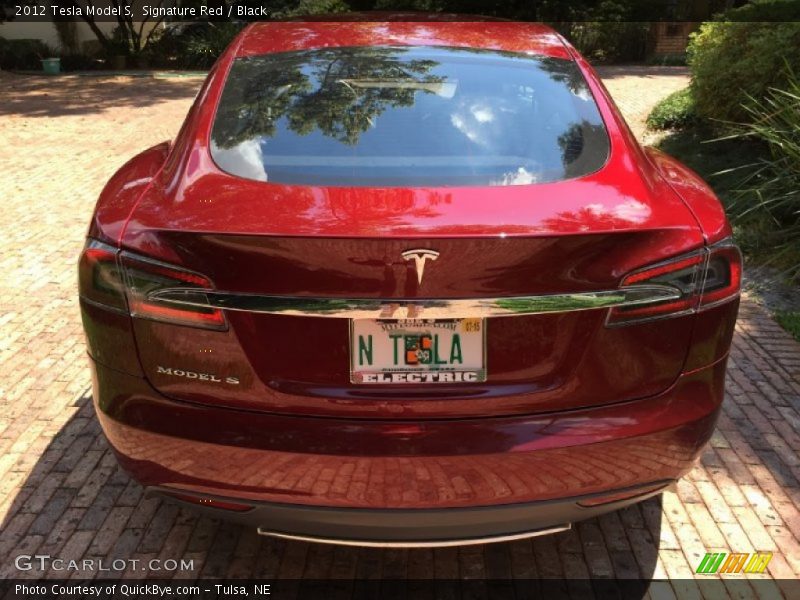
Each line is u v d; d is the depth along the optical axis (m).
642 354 2.14
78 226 6.48
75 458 3.25
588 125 2.59
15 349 4.24
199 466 2.15
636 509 2.98
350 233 1.95
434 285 1.98
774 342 4.38
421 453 2.07
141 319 2.12
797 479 3.17
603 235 2.01
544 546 2.79
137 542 2.78
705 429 2.28
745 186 6.66
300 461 2.08
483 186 2.23
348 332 2.05
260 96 2.68
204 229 2.01
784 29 7.63
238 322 2.06
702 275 2.17
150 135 11.31
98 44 23.47
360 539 2.22
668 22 22.88
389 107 2.60
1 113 13.38
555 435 2.10
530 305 2.02
